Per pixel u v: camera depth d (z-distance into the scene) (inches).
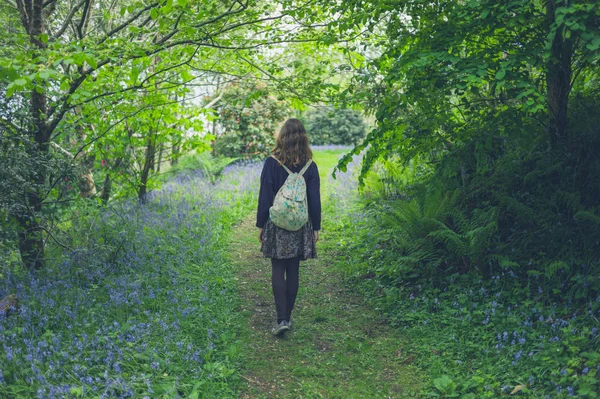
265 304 198.4
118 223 243.8
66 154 240.4
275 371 147.9
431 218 195.0
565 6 147.7
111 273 193.9
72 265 195.2
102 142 253.9
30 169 176.9
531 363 132.3
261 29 213.9
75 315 153.9
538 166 187.0
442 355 147.9
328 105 222.1
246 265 244.5
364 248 245.4
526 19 160.7
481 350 145.1
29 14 187.6
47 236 202.2
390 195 298.4
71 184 220.5
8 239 181.3
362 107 207.9
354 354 157.1
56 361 124.9
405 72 168.9
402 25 186.5
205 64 237.3
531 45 160.1
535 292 167.2
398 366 149.0
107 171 285.4
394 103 177.2
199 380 132.8
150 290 176.9
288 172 166.1
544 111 191.9
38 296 161.9
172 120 275.9
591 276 152.8
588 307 149.5
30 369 122.2
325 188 430.3
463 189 208.2
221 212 329.1
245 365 149.6
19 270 190.5
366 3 183.8
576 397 112.7
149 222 265.7
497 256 177.0
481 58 159.8
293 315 187.9
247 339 166.6
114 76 202.5
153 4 175.8
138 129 279.0
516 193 195.3
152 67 261.7
